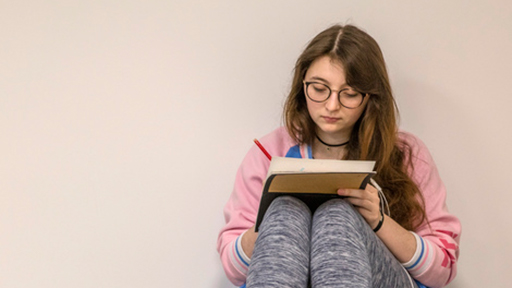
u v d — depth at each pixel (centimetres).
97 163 158
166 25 158
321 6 157
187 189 159
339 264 91
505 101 157
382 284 111
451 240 131
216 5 158
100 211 158
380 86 125
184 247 158
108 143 158
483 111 157
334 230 97
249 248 125
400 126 158
